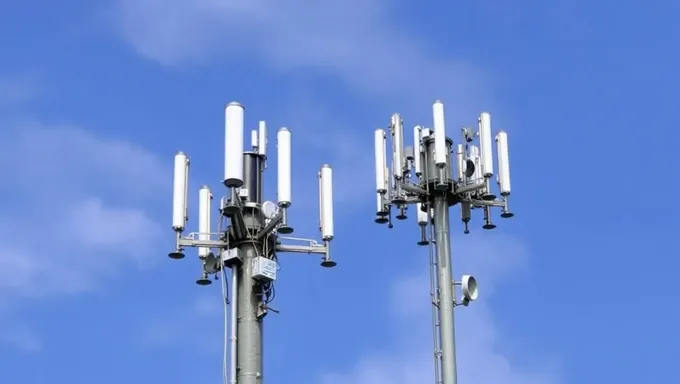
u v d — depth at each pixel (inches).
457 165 1838.1
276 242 1628.9
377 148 1868.8
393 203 1818.4
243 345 1568.7
